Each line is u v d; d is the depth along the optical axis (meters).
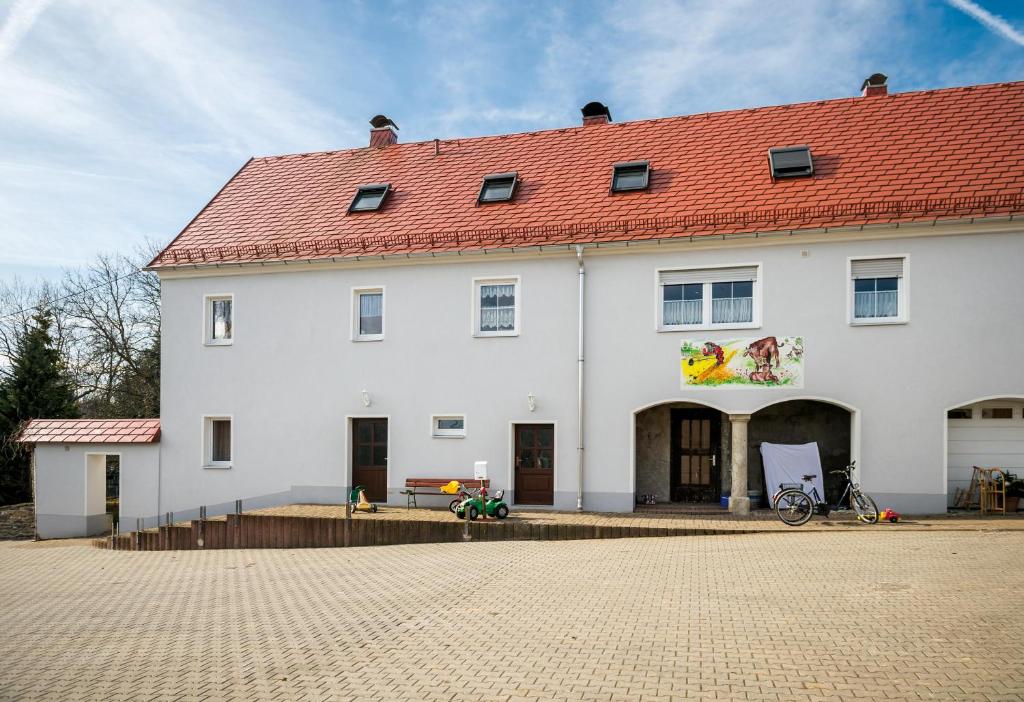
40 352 29.77
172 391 18.73
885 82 18.28
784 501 13.66
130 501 18.81
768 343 14.92
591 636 7.10
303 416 17.80
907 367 14.30
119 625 8.80
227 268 18.39
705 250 15.37
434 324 17.02
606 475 15.74
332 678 6.31
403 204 18.75
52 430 19.38
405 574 10.90
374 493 17.52
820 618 7.32
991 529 12.46
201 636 7.96
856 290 14.78
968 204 14.03
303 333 17.91
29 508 26.80
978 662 5.88
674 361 15.47
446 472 16.77
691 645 6.67
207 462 18.53
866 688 5.47
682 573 9.80
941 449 14.11
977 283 14.03
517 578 10.09
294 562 12.93
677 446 16.94
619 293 15.85
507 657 6.61
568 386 16.08
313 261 17.55
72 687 6.48
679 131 18.39
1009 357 13.87
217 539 15.62
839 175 15.63
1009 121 15.80
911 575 9.00
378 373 17.34
